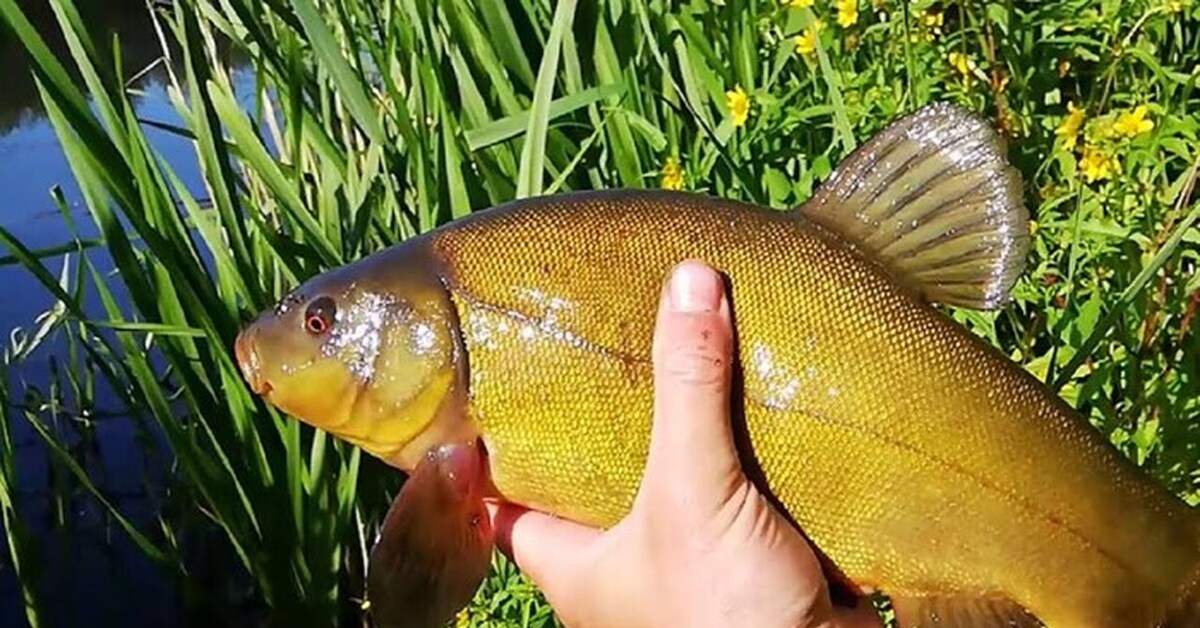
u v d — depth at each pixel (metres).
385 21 0.76
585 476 0.39
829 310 0.38
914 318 0.38
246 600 0.87
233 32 0.74
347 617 0.78
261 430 0.73
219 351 0.68
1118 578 0.38
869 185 0.38
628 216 0.39
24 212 1.40
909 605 0.38
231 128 0.72
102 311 1.13
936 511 0.38
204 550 0.90
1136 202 0.63
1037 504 0.38
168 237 0.66
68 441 0.98
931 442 0.37
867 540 0.38
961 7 0.71
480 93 0.72
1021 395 0.38
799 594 0.38
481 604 0.64
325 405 0.40
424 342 0.39
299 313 0.41
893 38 0.70
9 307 1.17
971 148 0.38
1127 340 0.61
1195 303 0.61
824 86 0.71
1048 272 0.62
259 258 0.73
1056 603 0.38
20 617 0.88
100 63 0.66
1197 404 0.59
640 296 0.38
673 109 0.70
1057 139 0.66
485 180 0.70
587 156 0.73
